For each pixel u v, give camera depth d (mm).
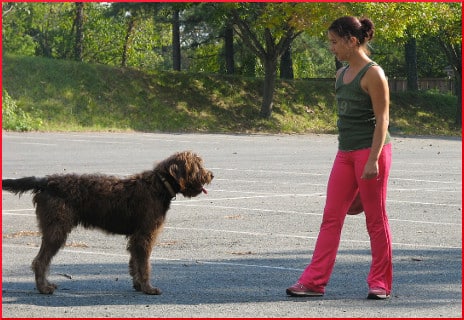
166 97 41688
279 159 24672
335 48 7586
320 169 21656
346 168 7688
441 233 12000
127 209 7828
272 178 19297
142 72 42719
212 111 41844
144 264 7793
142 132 37250
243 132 39938
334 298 7672
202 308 7156
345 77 7633
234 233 11758
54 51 58312
